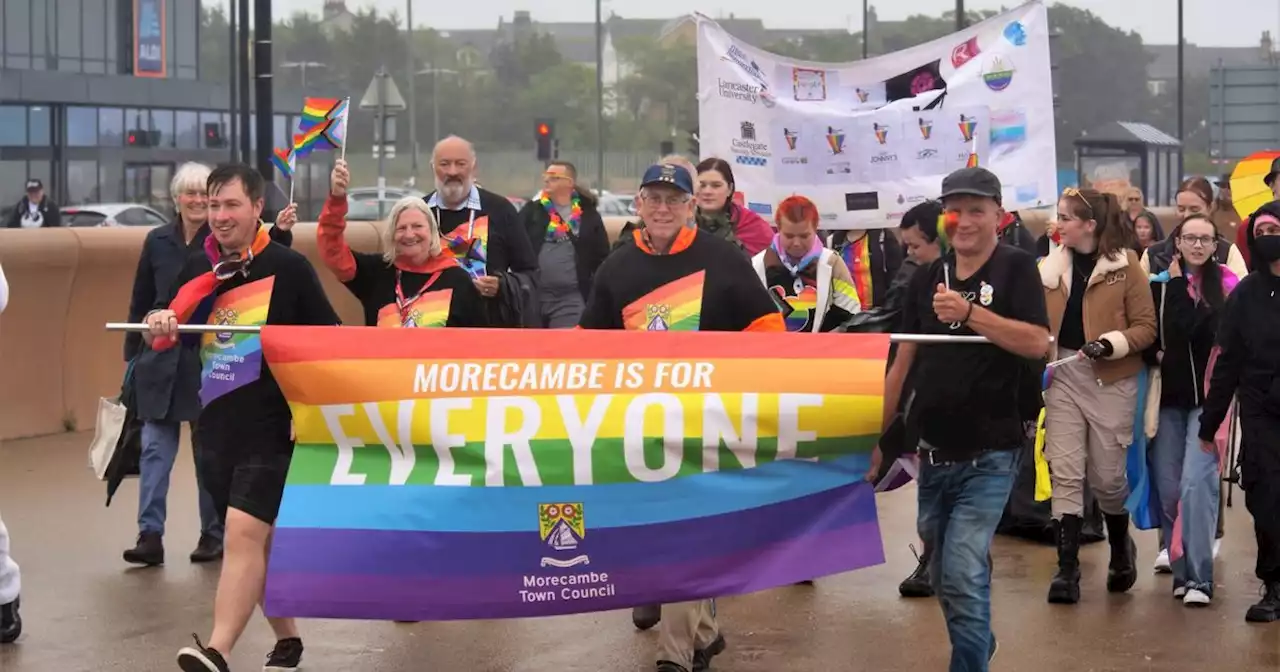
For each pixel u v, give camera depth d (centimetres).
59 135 4797
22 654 684
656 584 570
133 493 1048
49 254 1236
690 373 569
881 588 820
